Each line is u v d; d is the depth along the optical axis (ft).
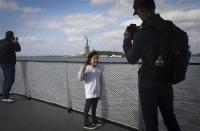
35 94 26.84
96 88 17.28
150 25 9.76
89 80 17.13
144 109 10.23
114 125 17.60
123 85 16.75
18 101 26.55
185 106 13.09
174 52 9.55
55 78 23.41
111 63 17.31
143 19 10.18
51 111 21.89
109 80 17.70
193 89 12.71
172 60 9.62
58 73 22.90
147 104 10.09
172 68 9.71
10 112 21.91
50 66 23.86
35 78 26.48
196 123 12.67
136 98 15.97
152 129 10.23
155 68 9.66
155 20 9.87
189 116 12.98
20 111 22.18
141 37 9.72
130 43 10.62
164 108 10.35
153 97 10.02
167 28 9.72
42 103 25.20
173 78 9.84
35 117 20.12
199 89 12.46
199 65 12.35
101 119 18.72
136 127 16.21
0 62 26.50
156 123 10.25
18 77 29.73
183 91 13.12
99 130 16.66
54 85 23.70
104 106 18.39
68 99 21.98
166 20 10.02
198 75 12.48
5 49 26.12
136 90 15.90
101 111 18.69
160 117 14.26
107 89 17.95
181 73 9.73
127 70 16.33
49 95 24.63
